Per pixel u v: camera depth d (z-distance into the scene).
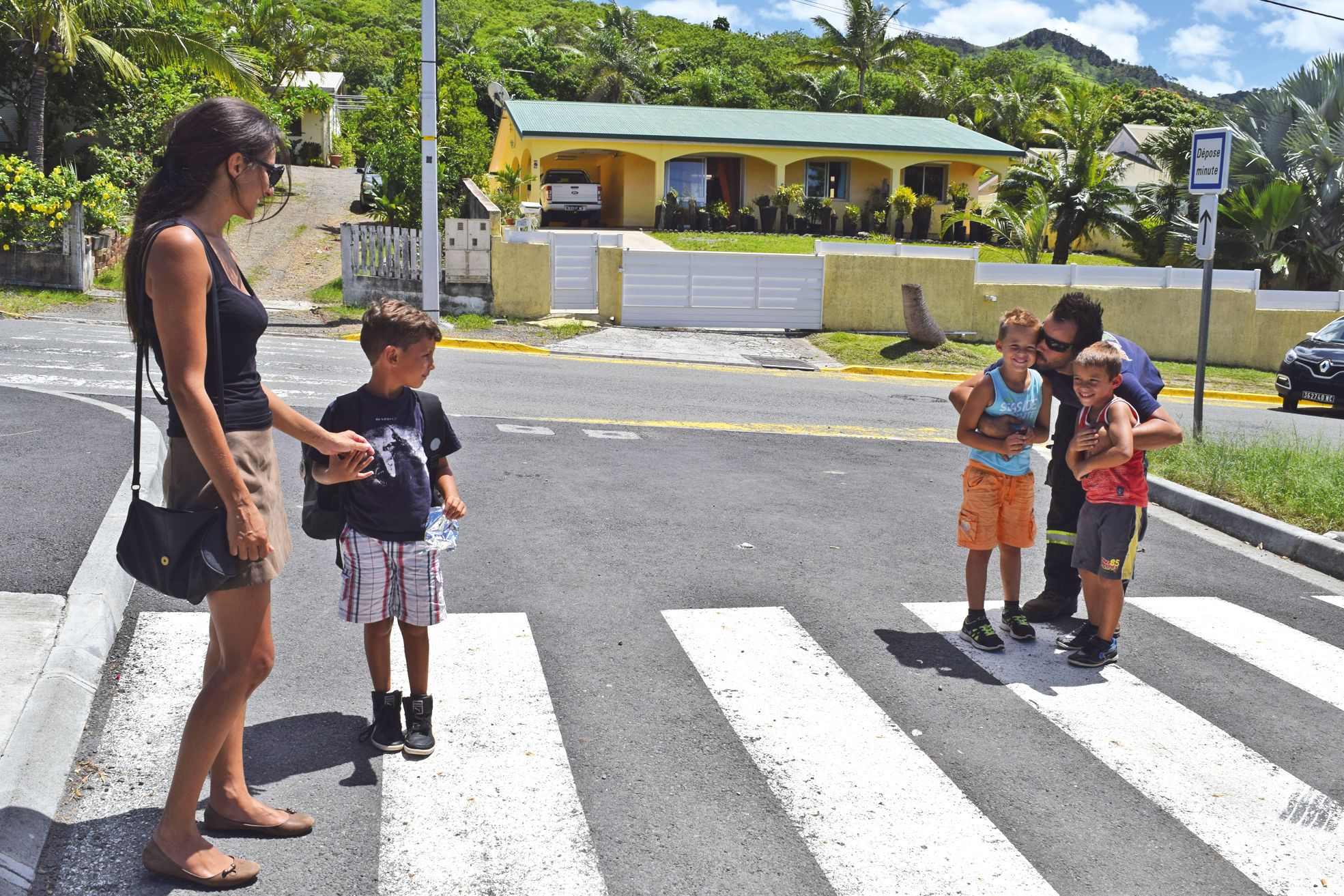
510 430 10.39
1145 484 5.05
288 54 42.91
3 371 11.48
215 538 2.78
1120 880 3.36
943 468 9.95
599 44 58.81
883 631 5.48
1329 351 16.69
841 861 3.39
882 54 56.62
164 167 2.87
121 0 22.33
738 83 59.75
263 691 4.42
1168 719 4.57
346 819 3.50
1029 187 34.25
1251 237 30.47
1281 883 3.39
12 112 26.78
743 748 4.13
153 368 12.18
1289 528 7.43
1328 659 5.34
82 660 4.38
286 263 23.25
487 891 3.15
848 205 36.94
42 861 3.17
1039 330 4.91
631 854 3.38
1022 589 6.35
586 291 20.97
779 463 9.69
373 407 3.84
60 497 6.60
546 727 4.21
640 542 6.85
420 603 3.85
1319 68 31.33
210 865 3.07
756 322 21.22
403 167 25.73
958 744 4.25
